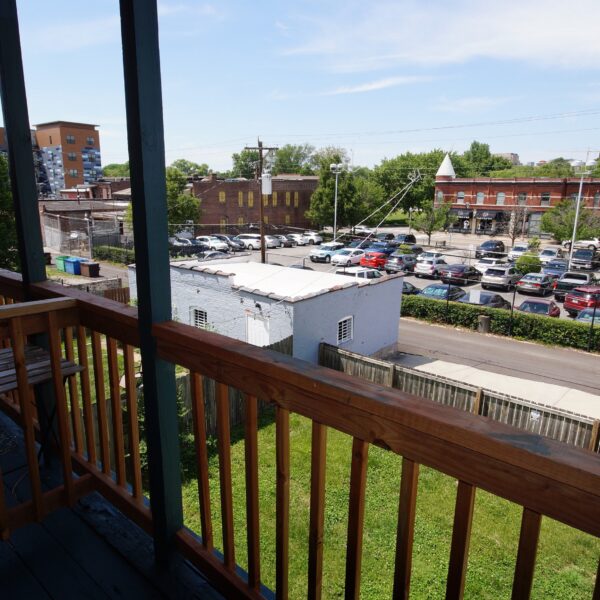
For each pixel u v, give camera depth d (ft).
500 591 15.70
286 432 4.26
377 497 20.88
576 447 2.73
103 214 124.88
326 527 18.35
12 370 6.89
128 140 4.83
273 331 40.78
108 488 6.79
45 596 5.47
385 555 16.88
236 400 29.14
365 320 46.24
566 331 54.34
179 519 5.78
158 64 4.62
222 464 4.96
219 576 5.21
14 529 6.35
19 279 8.38
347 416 3.64
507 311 58.18
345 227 150.20
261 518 18.31
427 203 156.97
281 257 111.24
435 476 22.70
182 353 5.01
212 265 52.70
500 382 43.19
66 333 7.26
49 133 237.25
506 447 2.80
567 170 185.98
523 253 103.91
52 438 7.91
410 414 3.23
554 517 2.68
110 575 5.75
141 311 5.27
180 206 114.52
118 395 6.52
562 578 16.63
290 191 149.38
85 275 80.18
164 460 5.48
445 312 62.75
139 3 4.36
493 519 19.51
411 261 94.58
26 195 7.74
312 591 4.35
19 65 7.25
